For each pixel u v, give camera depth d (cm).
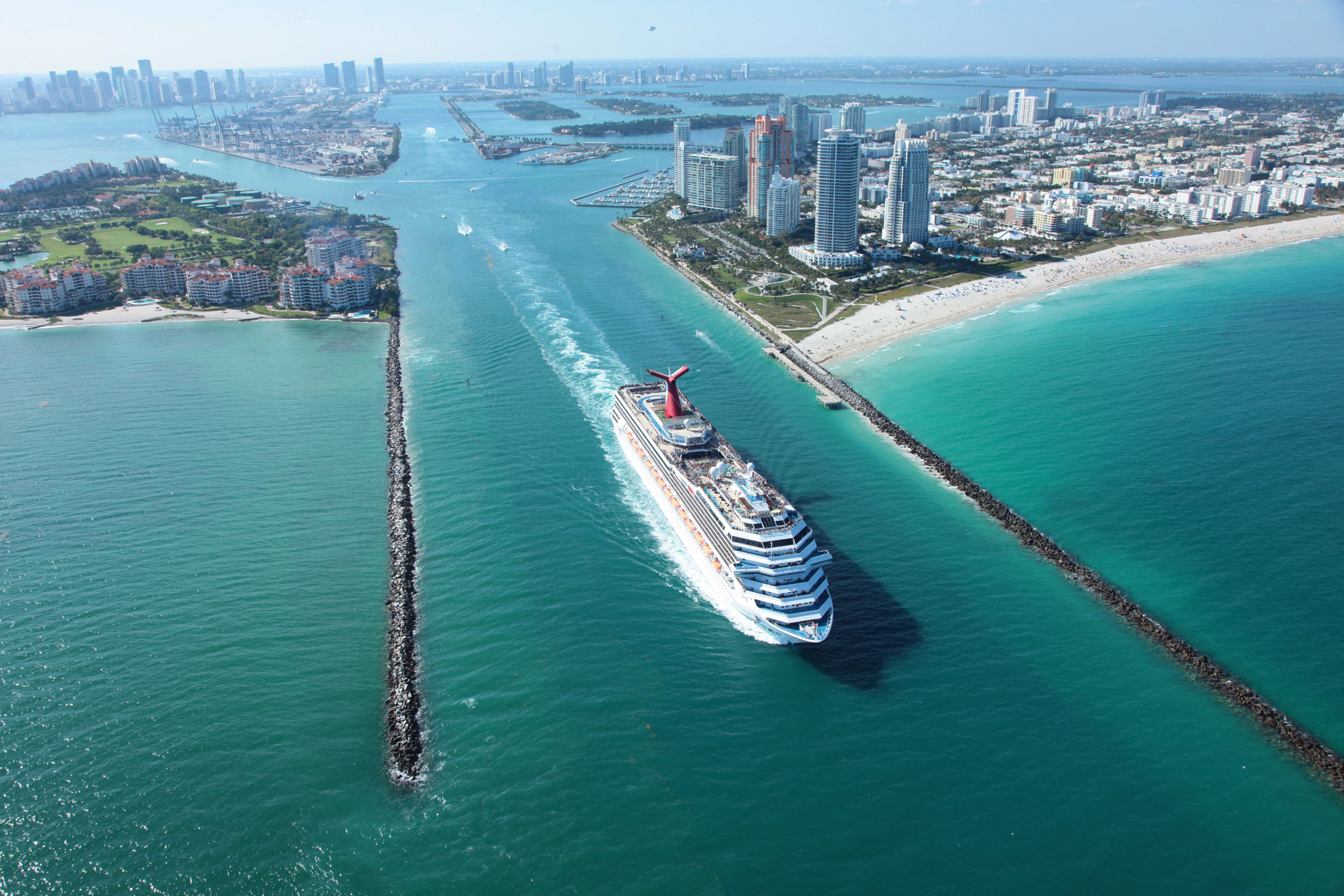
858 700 16412
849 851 13475
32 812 14175
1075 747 15338
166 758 15188
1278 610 18800
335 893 12912
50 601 19288
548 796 14462
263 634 18325
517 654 17688
